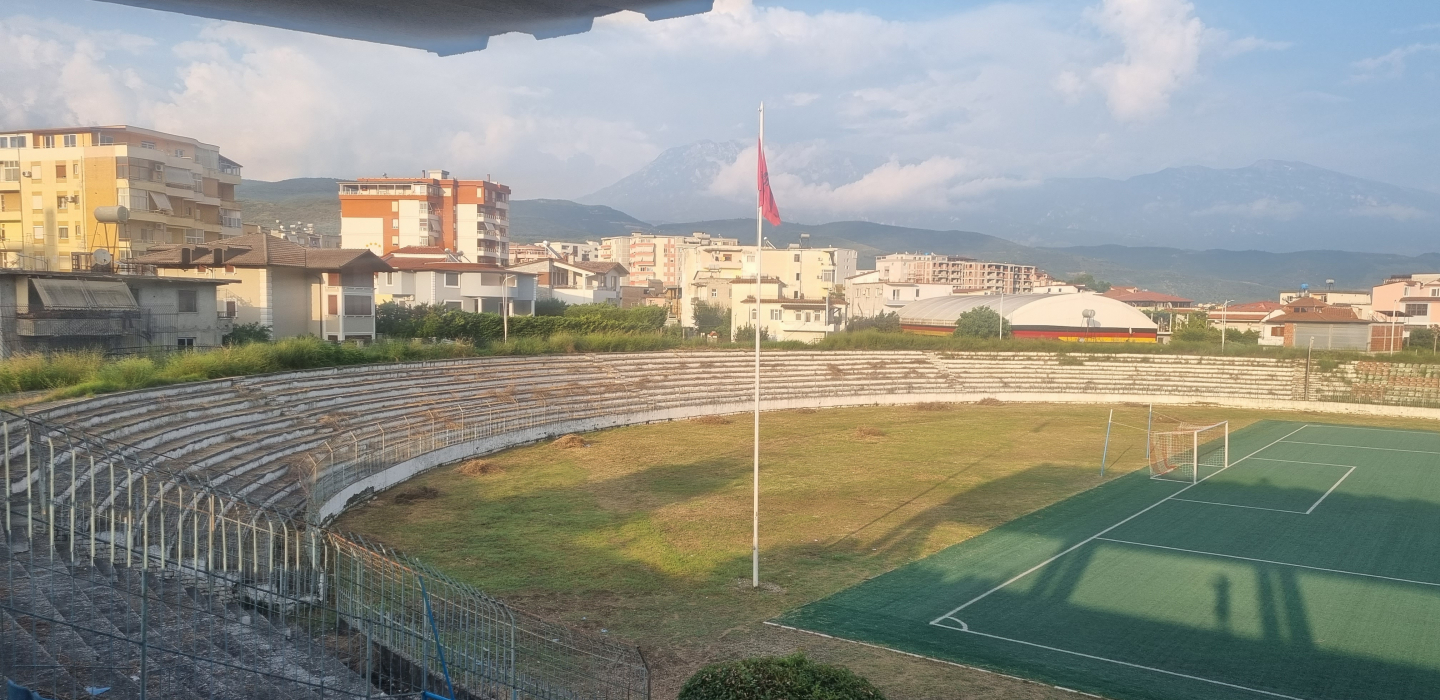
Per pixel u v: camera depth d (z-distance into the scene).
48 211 68.38
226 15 4.41
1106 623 22.31
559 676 17.80
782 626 21.80
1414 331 94.94
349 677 15.88
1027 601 23.88
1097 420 61.34
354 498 33.06
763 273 133.25
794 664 12.37
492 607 19.33
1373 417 65.81
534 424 48.25
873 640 21.00
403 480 37.44
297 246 60.59
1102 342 82.50
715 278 119.44
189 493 23.23
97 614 15.20
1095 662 19.92
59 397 29.06
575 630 20.81
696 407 59.97
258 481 28.16
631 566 26.34
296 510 27.09
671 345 69.50
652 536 29.59
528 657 18.62
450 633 18.73
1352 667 19.75
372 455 35.06
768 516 32.69
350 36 4.93
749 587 24.67
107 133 71.62
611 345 65.88
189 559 19.64
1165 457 46.88
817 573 26.05
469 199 135.75
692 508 33.69
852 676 12.27
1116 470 43.09
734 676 12.13
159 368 35.22
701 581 25.12
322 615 17.12
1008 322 94.50
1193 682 18.91
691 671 18.88
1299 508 35.28
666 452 45.84
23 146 71.12
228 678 14.20
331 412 39.66
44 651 13.34
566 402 53.62
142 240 69.31
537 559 26.78
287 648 16.59
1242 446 51.41
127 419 28.39
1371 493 38.38
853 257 165.25
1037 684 18.73
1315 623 22.47
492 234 138.88
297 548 19.42
